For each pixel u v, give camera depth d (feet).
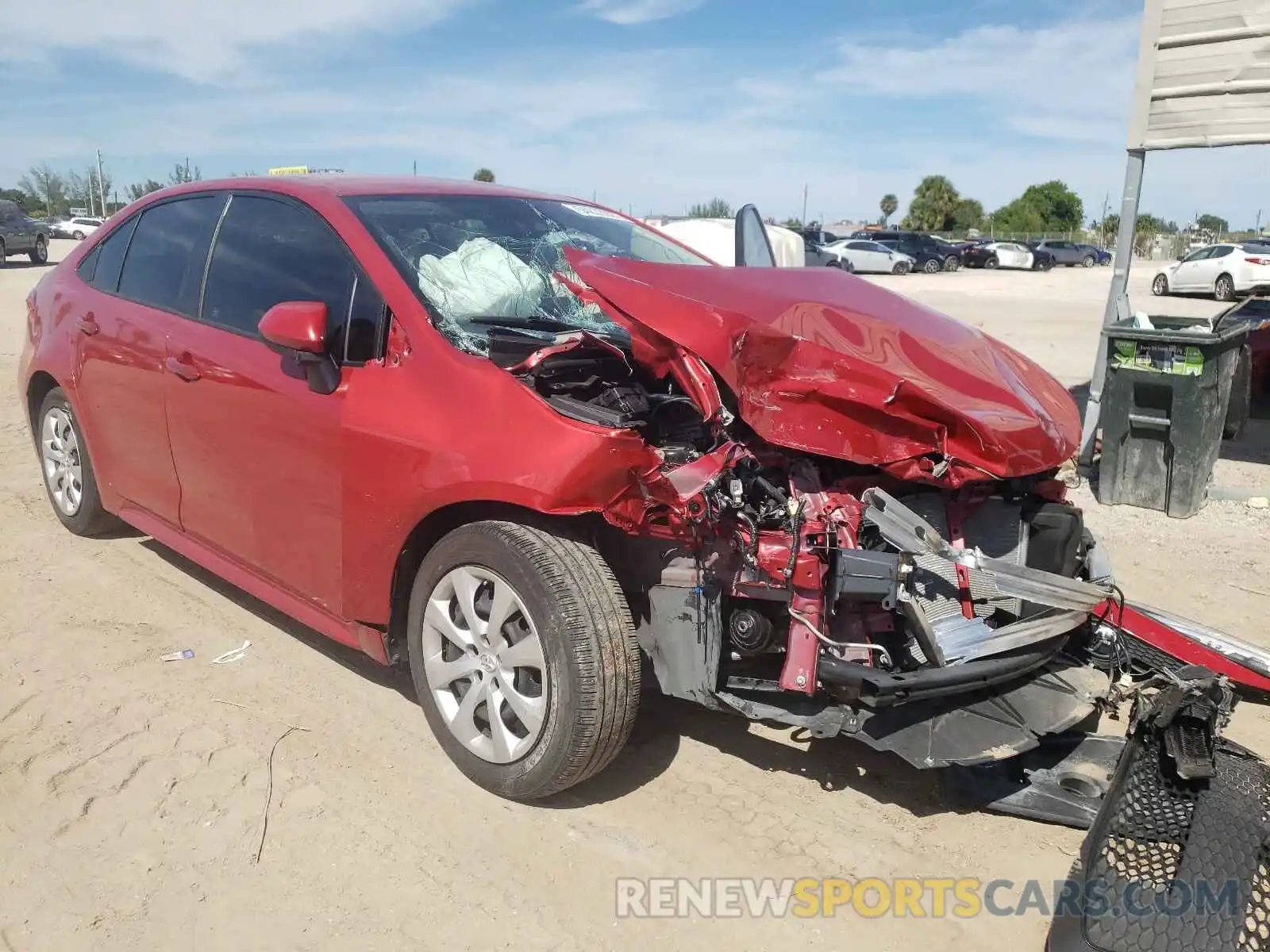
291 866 8.96
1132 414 19.71
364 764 10.51
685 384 9.43
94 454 15.37
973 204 236.84
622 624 9.17
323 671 12.51
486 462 9.11
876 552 8.66
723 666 9.87
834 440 8.96
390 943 8.11
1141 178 21.63
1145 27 20.94
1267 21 19.47
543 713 9.21
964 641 9.22
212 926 8.24
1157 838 7.91
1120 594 10.88
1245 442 26.53
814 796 10.22
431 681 10.23
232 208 13.14
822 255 123.95
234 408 11.85
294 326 10.02
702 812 9.90
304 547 11.29
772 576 8.93
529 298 11.73
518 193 13.94
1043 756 10.42
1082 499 20.80
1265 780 8.16
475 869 8.98
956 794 10.00
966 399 9.31
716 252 34.83
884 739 9.33
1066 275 125.90
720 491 9.02
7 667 12.42
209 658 12.76
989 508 10.20
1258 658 11.37
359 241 11.21
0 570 15.42
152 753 10.61
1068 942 7.53
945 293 88.94
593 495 8.73
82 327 14.94
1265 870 7.43
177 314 13.24
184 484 13.21
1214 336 18.42
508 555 9.23
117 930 8.16
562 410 9.11
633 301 9.71
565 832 9.52
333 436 10.52
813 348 9.14
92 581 15.10
